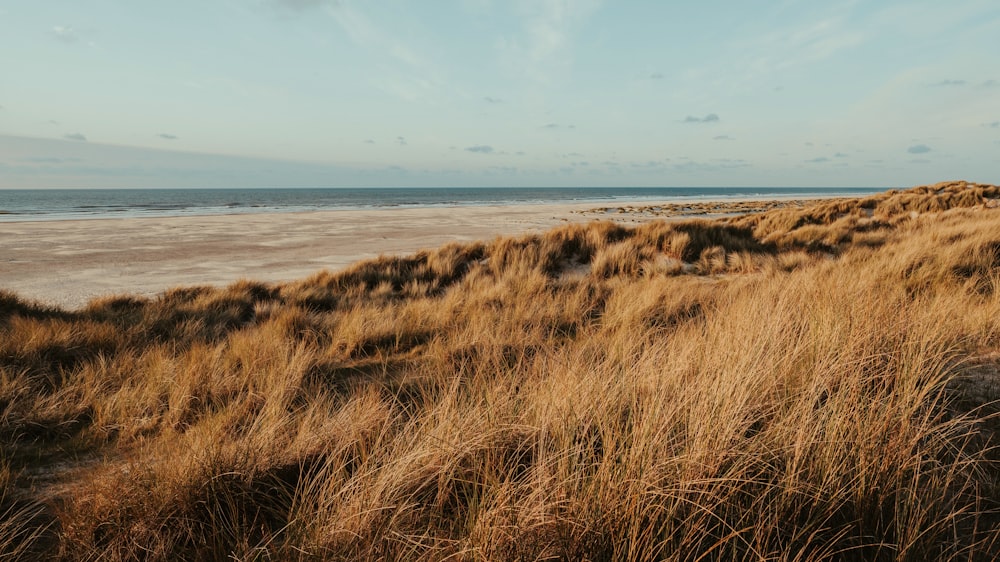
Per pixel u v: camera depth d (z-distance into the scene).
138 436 3.58
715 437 2.15
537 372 3.68
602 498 1.89
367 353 6.16
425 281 11.39
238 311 8.92
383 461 2.40
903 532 1.80
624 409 2.72
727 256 11.27
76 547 2.06
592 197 138.75
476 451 2.43
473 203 88.12
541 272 10.79
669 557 1.65
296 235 27.52
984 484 2.10
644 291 7.53
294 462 2.77
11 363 4.93
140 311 8.46
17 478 2.81
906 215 16.84
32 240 23.70
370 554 1.83
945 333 3.60
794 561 1.67
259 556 1.94
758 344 3.21
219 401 4.15
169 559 2.05
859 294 4.60
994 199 20.47
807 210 20.84
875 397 2.52
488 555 1.74
